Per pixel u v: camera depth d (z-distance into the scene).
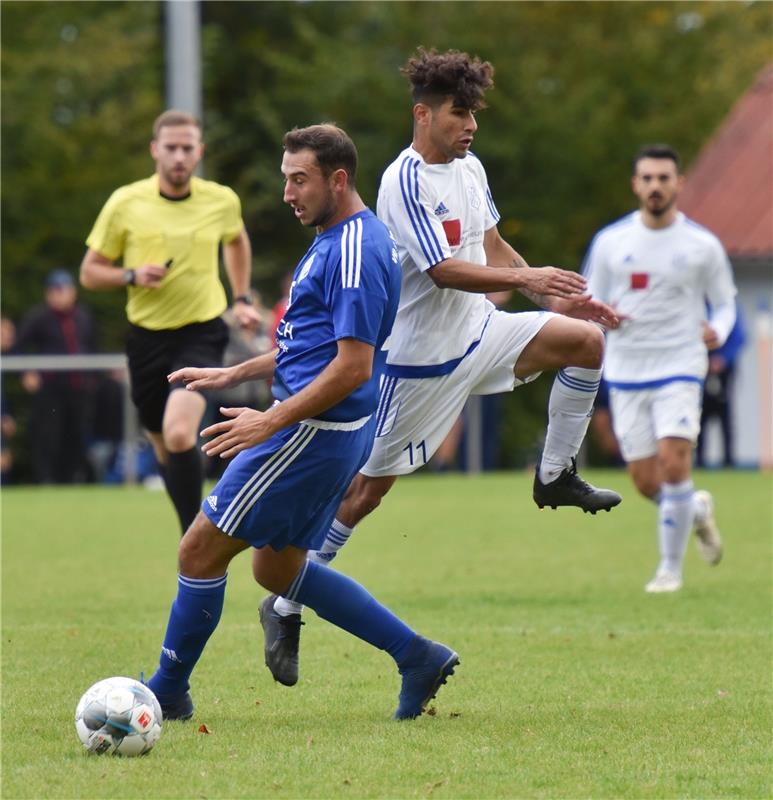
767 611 30.67
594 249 35.78
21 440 71.25
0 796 16.61
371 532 46.88
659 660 25.11
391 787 16.94
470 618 29.80
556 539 45.19
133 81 111.38
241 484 19.33
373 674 24.09
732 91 121.62
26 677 23.62
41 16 107.19
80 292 101.06
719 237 95.19
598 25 123.50
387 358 22.86
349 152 19.23
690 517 34.47
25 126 101.56
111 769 17.75
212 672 24.25
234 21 125.81
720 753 18.50
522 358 23.02
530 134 114.00
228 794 16.67
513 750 18.66
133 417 65.88
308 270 19.33
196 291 32.59
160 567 38.53
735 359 72.12
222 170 119.56
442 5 120.94
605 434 79.25
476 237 22.84
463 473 72.56
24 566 38.75
